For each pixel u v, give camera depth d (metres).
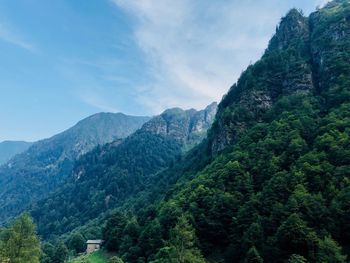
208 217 105.31
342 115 123.94
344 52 168.50
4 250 83.06
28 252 84.38
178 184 171.25
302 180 93.38
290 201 84.75
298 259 69.00
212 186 122.31
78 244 182.62
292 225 76.88
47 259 155.88
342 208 79.50
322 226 78.50
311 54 196.12
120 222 160.00
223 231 100.44
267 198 95.25
